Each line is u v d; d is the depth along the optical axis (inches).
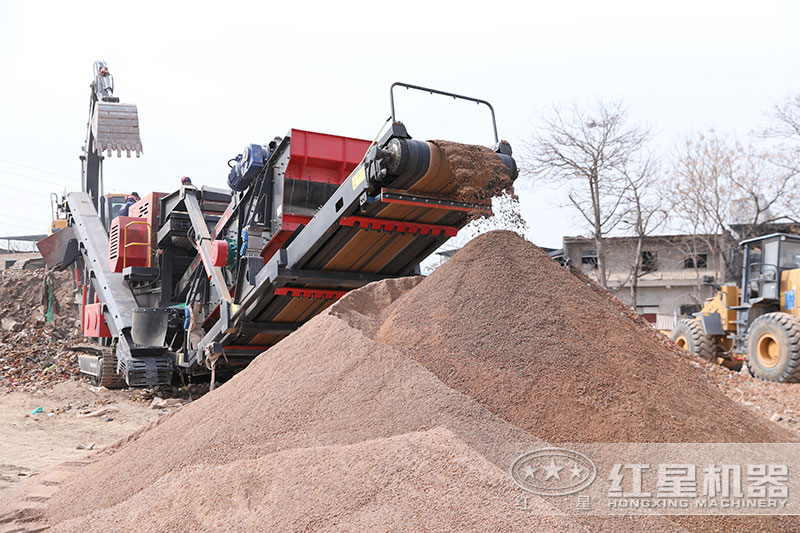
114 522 161.9
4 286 847.1
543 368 160.9
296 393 175.6
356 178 298.8
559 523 115.0
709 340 527.2
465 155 288.4
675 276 1274.6
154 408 441.4
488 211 304.8
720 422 158.4
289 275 351.6
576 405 151.4
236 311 390.6
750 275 515.5
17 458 295.9
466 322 179.8
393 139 284.2
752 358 459.5
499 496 122.7
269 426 168.9
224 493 149.3
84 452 313.7
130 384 449.7
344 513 127.0
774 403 361.4
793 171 997.2
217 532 137.6
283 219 372.5
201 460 171.8
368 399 161.8
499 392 156.7
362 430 152.4
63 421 400.5
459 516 119.0
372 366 171.5
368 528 121.0
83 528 166.2
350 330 190.4
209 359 410.6
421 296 201.2
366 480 133.3
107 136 585.3
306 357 191.9
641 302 1301.7
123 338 469.4
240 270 389.1
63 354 600.7
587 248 1320.1
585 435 144.5
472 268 197.5
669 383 167.8
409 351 177.8
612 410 150.0
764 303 506.3
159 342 455.2
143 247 501.7
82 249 589.3
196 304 446.0
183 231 474.9
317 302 384.8
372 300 229.6
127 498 175.6
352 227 321.1
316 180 377.4
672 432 146.8
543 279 191.9
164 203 500.1
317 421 162.1
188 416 211.9
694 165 1051.3
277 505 137.0
